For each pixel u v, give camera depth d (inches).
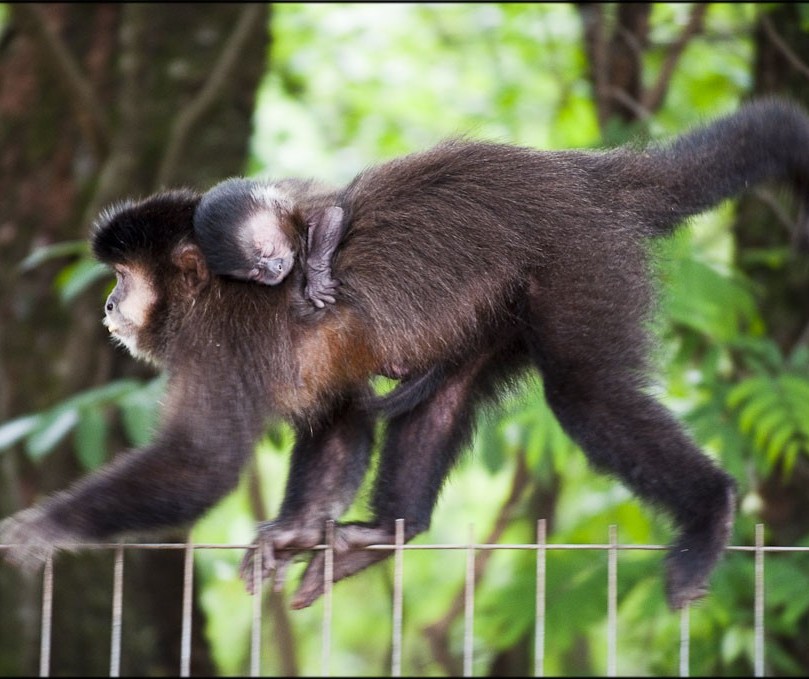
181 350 328.8
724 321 481.4
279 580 336.2
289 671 633.0
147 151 545.6
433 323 336.2
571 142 681.0
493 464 469.1
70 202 557.0
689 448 327.9
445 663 642.8
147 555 553.0
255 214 328.8
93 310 530.9
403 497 361.1
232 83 550.3
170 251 344.2
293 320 332.8
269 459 817.5
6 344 541.6
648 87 666.8
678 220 359.6
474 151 350.3
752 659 522.9
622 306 335.6
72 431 512.1
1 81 560.7
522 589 512.7
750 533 502.6
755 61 562.3
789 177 370.3
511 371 365.7
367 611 892.0
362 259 335.9
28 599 510.9
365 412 362.3
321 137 814.5
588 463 334.0
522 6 712.4
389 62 811.4
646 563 507.2
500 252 336.2
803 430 452.1
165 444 310.8
